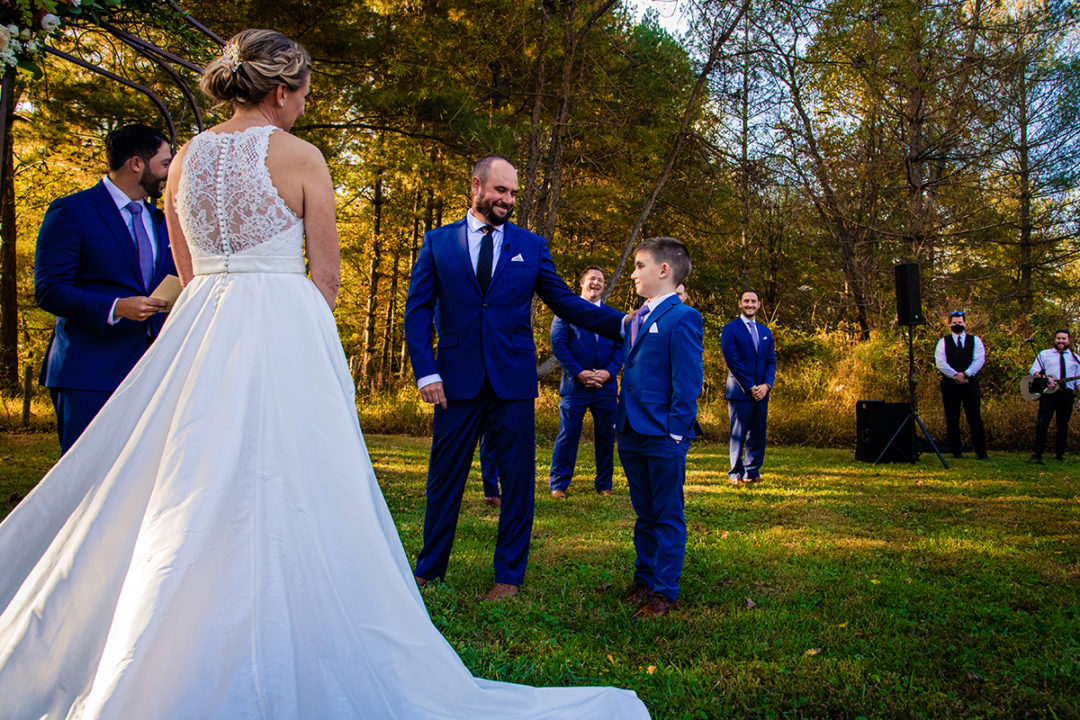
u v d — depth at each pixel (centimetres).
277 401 179
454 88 1175
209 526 161
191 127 984
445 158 1460
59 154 1268
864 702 225
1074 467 889
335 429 184
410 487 652
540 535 461
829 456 1002
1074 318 1809
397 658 174
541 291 366
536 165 1234
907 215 1962
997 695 232
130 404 187
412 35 1170
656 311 333
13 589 179
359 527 178
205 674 150
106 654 149
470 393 338
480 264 348
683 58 1332
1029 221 1912
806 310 2298
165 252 317
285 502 170
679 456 321
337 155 1375
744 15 1200
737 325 718
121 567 168
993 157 1831
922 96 1797
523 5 1155
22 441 904
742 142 1788
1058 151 1797
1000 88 1788
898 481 749
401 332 2355
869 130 1922
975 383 973
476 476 731
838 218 2005
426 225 2039
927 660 261
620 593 341
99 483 177
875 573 379
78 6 306
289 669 156
